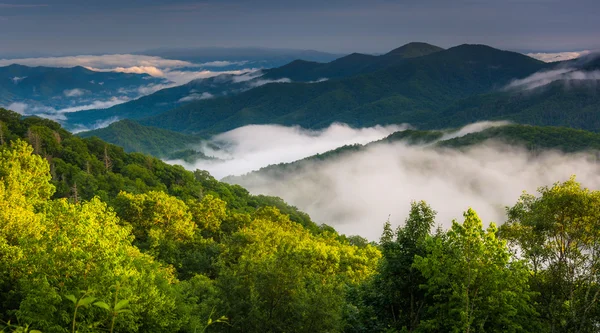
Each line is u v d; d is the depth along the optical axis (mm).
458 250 23375
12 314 24469
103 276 22797
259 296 25844
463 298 21859
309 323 25281
